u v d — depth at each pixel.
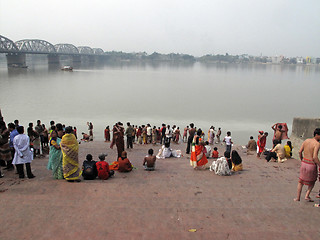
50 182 7.15
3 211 5.25
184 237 4.38
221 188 6.91
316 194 6.54
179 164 10.51
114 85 79.88
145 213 5.23
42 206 5.50
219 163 8.38
